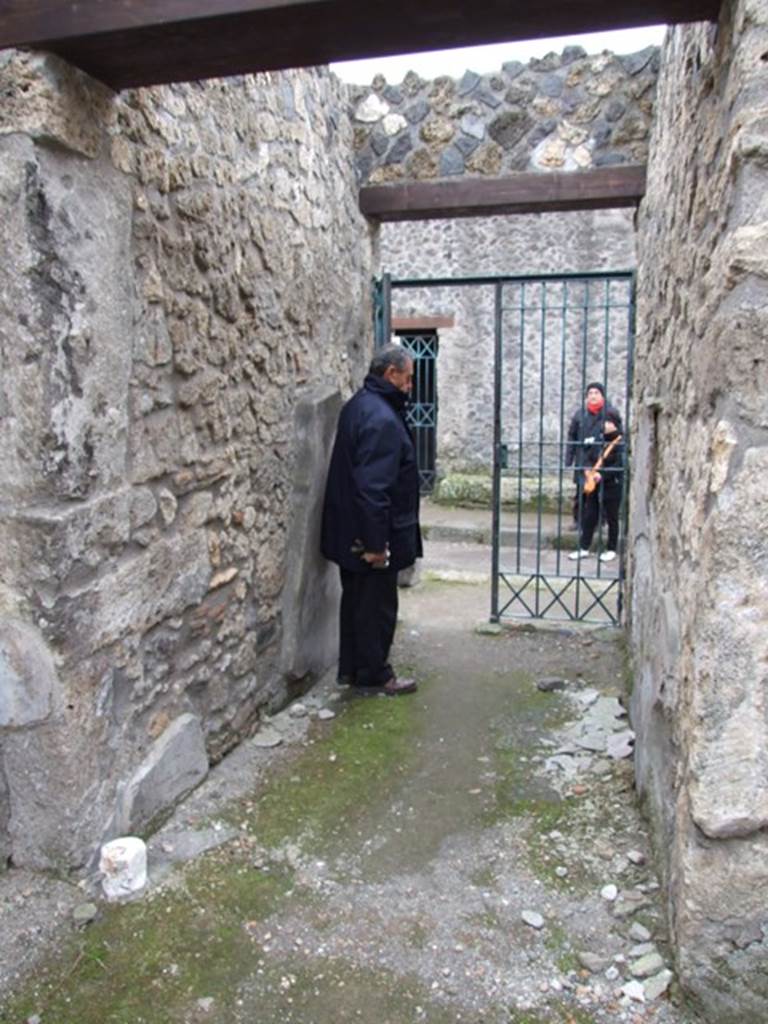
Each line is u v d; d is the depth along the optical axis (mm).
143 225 2186
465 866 2230
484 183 4039
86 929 1936
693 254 2027
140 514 2227
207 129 2514
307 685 3529
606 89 3842
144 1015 1698
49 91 1780
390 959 1869
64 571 1920
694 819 1589
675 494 2168
